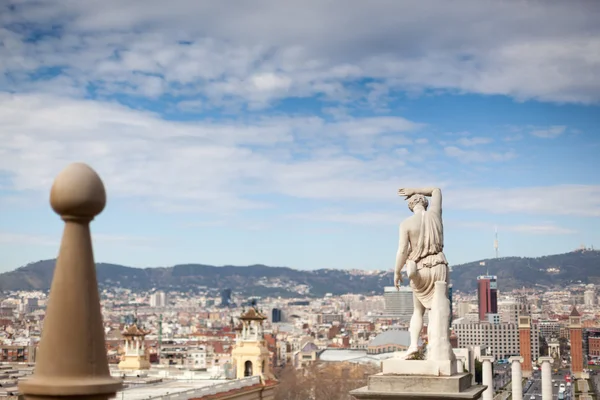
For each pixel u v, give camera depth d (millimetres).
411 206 19812
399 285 19531
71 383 5609
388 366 18281
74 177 5781
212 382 63531
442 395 17500
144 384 60938
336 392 169125
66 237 5836
